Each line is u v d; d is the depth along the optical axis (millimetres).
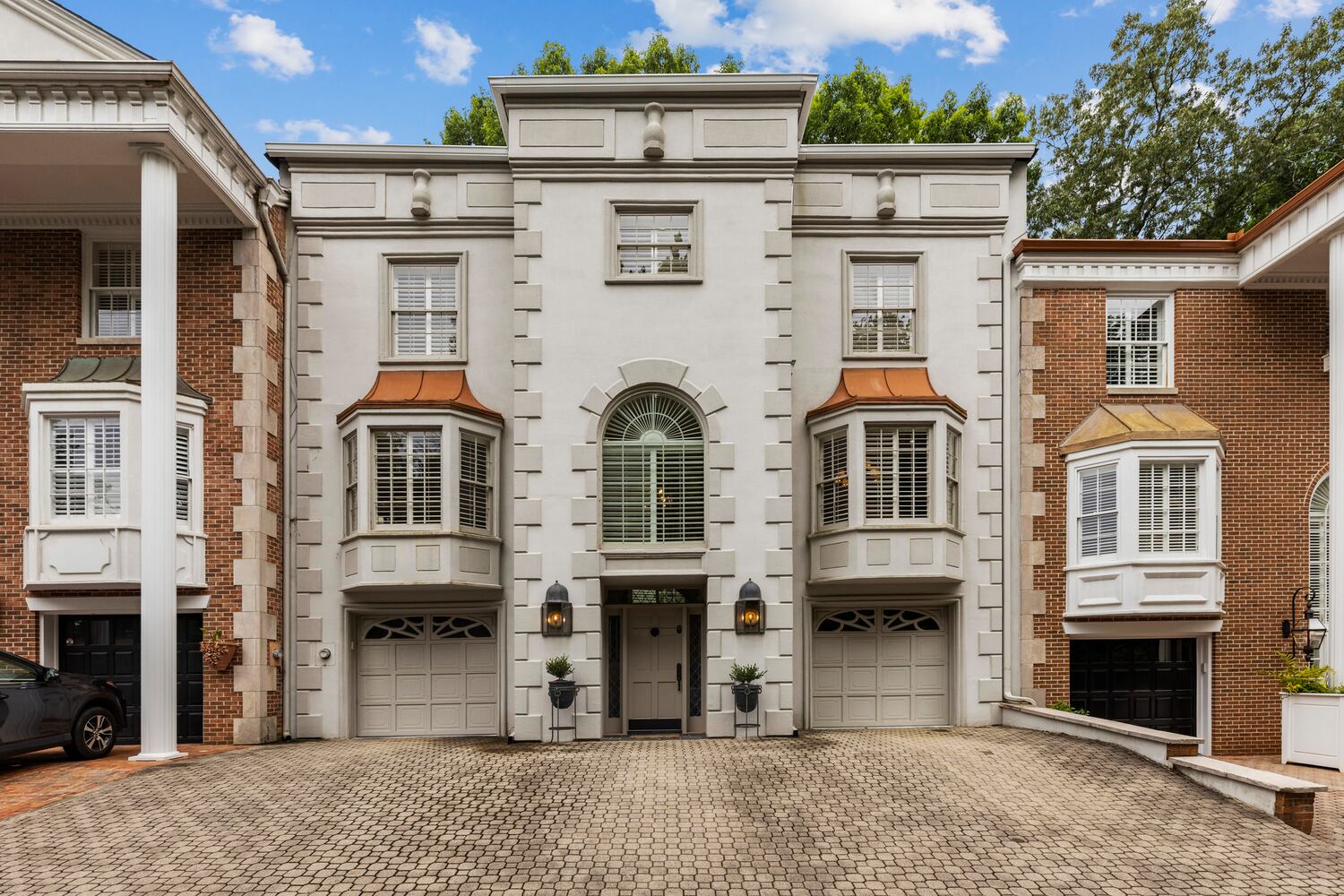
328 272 13523
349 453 13062
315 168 13539
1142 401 13594
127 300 13023
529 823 7746
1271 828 7797
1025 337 13633
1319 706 11609
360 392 13375
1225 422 13586
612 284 12641
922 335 13688
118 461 11898
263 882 6504
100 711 10578
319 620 12984
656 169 12711
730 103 12773
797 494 13375
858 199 13781
